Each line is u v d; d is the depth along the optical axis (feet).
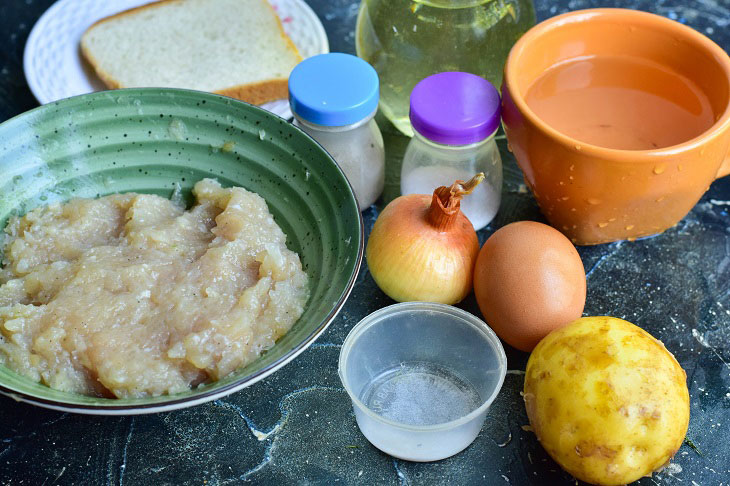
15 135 1.59
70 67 1.94
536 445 1.46
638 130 1.59
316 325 1.39
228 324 1.43
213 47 1.96
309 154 1.58
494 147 1.67
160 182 1.68
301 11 2.01
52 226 1.57
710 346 1.57
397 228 1.55
